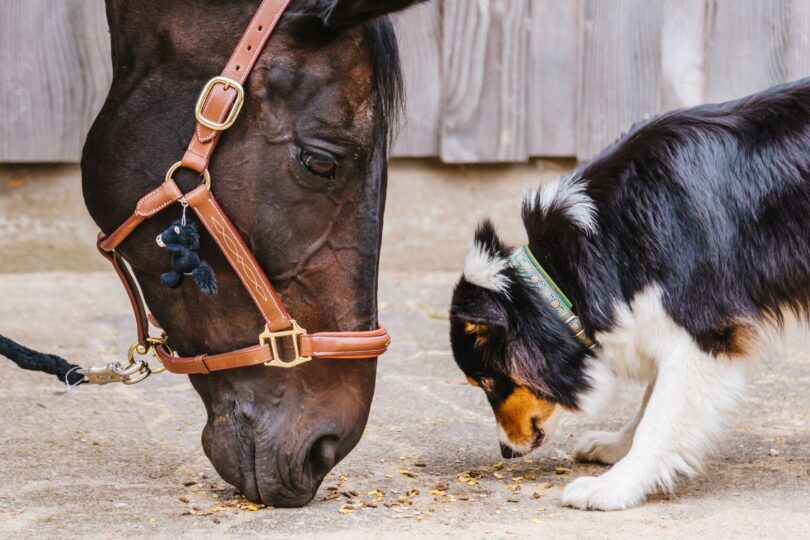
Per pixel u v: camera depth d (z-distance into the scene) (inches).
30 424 187.8
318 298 131.9
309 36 126.1
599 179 159.6
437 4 306.0
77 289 291.4
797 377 220.2
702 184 154.0
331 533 134.6
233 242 128.1
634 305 154.9
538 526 139.7
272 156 127.8
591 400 161.9
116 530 135.7
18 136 299.1
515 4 307.9
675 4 308.2
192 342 135.3
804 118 156.5
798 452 174.2
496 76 310.0
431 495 153.3
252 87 126.7
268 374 133.4
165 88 128.9
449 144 311.3
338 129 127.5
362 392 136.4
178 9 127.8
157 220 130.3
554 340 159.9
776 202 153.7
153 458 170.4
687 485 158.9
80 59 299.4
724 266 152.5
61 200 306.0
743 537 135.0
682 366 153.2
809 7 302.7
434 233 317.7
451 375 226.2
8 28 294.8
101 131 131.3
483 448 179.3
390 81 131.3
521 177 317.7
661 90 311.7
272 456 134.6
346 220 131.3
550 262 159.9
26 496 150.3
